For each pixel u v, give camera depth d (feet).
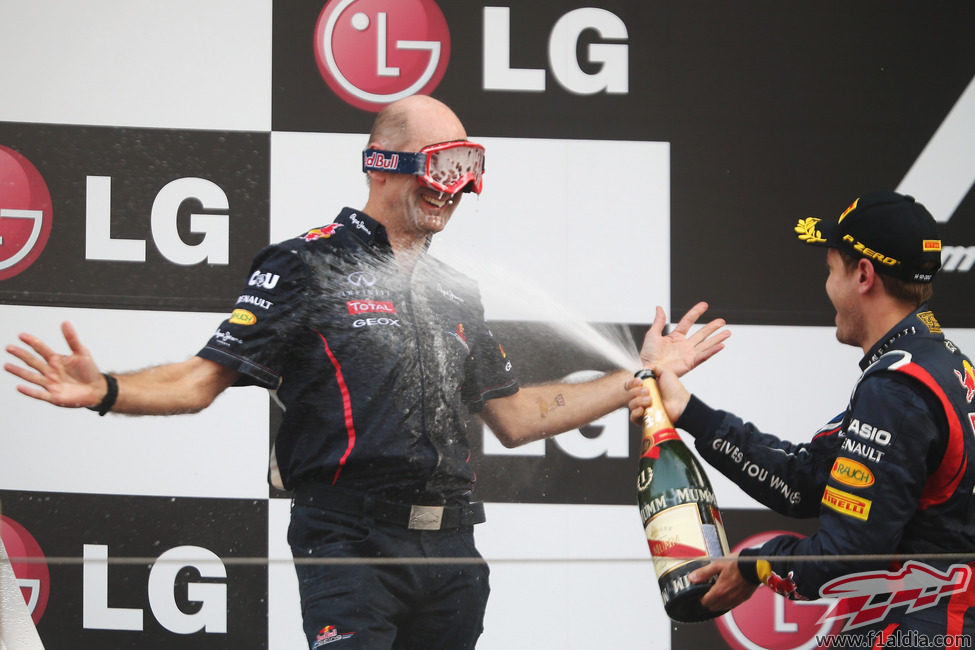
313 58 8.71
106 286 8.48
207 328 8.55
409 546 6.31
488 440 8.26
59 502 8.08
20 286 8.40
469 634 6.47
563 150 8.87
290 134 8.69
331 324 6.47
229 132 8.66
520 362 8.59
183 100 8.63
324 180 8.71
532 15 8.86
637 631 7.97
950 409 5.22
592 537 8.32
